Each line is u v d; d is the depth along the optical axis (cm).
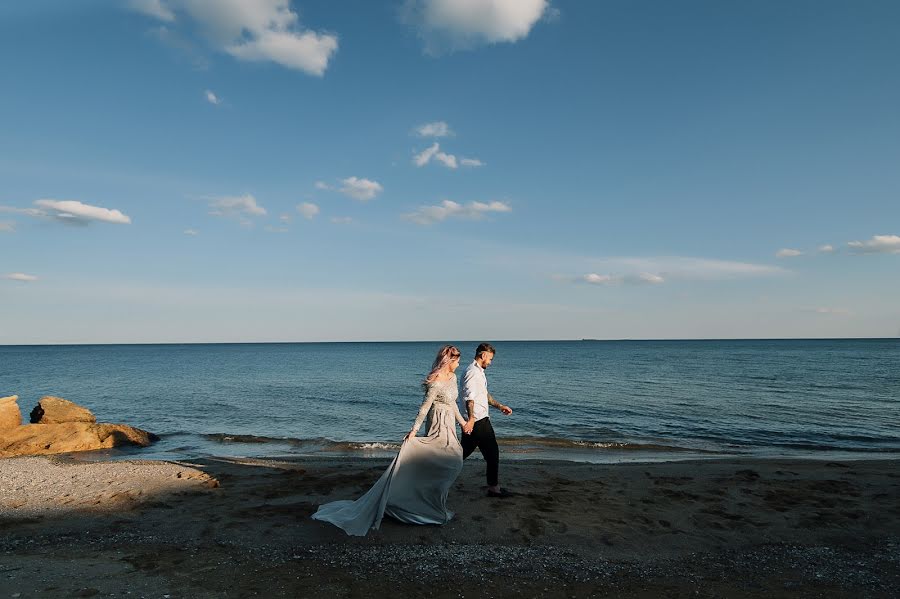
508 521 564
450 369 593
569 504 634
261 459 1081
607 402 2169
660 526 561
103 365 6366
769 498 673
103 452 1214
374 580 414
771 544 512
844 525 567
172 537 526
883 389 2625
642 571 441
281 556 468
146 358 9088
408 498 546
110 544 505
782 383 3000
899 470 873
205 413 1964
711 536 532
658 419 1739
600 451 1218
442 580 415
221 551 482
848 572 439
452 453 566
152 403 2277
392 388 2930
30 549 490
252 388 2973
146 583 403
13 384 3403
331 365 5912
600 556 475
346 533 522
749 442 1357
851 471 866
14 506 646
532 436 1426
